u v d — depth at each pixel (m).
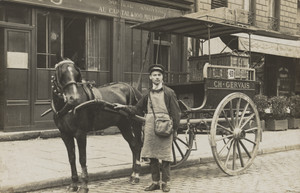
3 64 10.64
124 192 6.10
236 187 6.41
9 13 10.80
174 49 14.82
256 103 14.77
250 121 8.11
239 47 13.22
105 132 12.38
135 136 6.96
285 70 19.44
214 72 7.93
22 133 10.65
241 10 14.12
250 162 7.76
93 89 6.32
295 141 11.84
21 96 10.91
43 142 10.37
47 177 6.41
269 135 13.41
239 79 8.38
